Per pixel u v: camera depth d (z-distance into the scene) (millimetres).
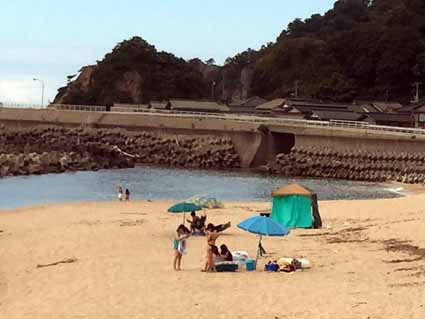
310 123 123188
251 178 102875
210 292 23516
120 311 21141
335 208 52094
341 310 20016
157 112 148375
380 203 54125
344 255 31125
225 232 40062
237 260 29109
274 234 27469
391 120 146500
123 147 135125
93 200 69125
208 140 130375
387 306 20234
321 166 110000
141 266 29094
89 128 142625
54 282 26344
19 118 150625
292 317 19609
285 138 127625
